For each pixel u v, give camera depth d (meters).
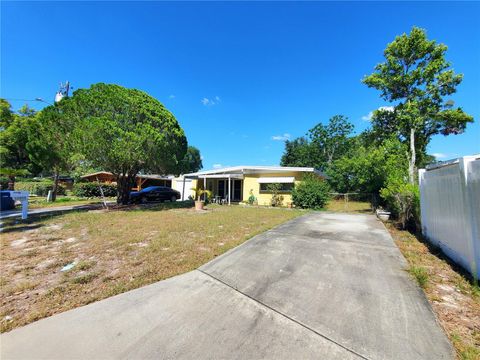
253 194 17.97
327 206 15.45
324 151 37.03
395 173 11.70
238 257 4.67
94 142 11.28
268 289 3.26
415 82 15.64
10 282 3.58
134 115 12.45
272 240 5.94
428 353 2.00
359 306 2.77
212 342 2.19
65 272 3.97
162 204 16.50
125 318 2.61
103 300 3.04
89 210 12.68
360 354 2.00
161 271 4.02
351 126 36.03
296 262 4.31
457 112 15.03
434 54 14.89
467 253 3.77
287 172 16.58
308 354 2.01
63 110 12.50
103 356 2.03
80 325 2.50
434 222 5.36
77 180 23.09
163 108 14.39
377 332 2.29
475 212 3.54
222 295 3.12
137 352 2.07
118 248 5.38
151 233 6.92
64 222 8.77
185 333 2.33
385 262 4.26
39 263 4.43
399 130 16.69
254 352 2.05
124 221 9.02
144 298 3.08
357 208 15.16
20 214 10.93
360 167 13.98
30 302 2.99
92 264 4.34
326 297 3.01
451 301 2.89
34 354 2.06
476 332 2.28
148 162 13.77
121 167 13.77
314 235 6.48
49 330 2.41
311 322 2.48
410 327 2.36
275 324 2.46
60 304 2.95
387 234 6.59
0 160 18.56
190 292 3.23
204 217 10.20
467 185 3.75
